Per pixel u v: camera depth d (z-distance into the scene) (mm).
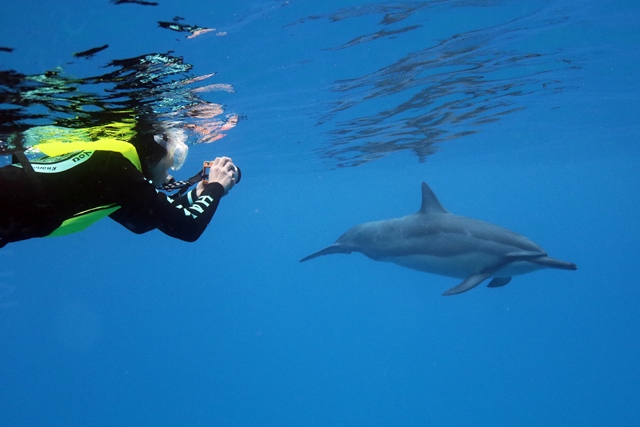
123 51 5848
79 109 7449
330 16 6531
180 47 6219
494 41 8523
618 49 9531
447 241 10031
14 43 5207
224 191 3875
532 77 11227
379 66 9023
